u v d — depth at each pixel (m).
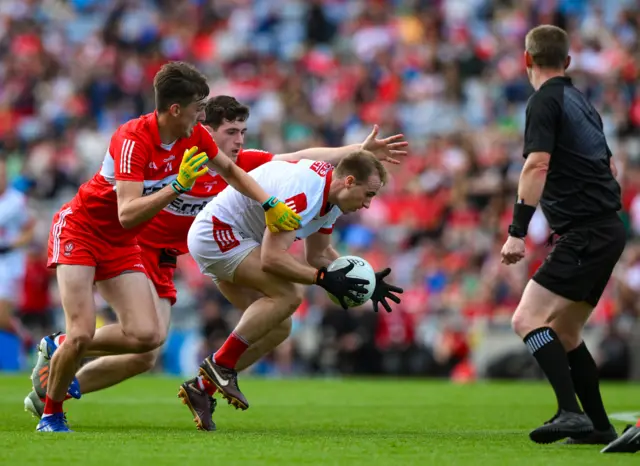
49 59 82.44
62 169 70.38
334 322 55.06
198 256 23.36
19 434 20.72
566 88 20.78
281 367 56.38
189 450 17.72
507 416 29.44
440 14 82.94
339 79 78.56
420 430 24.16
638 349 51.16
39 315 54.62
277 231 21.80
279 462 16.22
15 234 49.00
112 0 91.56
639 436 17.69
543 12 79.00
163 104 21.22
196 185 25.33
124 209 20.78
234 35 85.88
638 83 71.81
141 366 25.23
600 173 20.61
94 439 19.61
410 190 65.94
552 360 19.89
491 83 75.38
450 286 57.59
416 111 74.62
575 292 20.36
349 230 64.56
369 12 83.75
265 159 25.36
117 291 22.45
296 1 87.88
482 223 62.22
